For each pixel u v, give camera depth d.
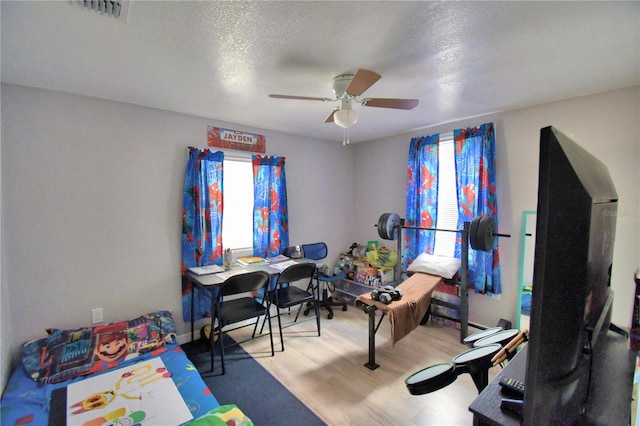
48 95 2.29
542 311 0.60
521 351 1.13
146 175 2.77
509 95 2.55
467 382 2.36
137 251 2.73
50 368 2.00
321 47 1.71
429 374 1.18
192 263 3.01
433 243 3.63
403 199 4.05
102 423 1.52
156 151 2.82
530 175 2.89
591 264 0.75
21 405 1.70
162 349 2.35
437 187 3.58
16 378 1.94
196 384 1.88
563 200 0.62
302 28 1.52
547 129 0.59
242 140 3.43
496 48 1.74
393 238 3.58
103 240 2.55
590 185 0.74
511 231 3.04
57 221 2.34
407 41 1.66
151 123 2.79
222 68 1.97
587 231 0.70
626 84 2.31
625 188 2.37
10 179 2.14
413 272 3.50
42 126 2.27
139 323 2.54
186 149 3.01
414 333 3.25
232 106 2.76
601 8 1.37
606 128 2.45
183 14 1.38
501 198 3.09
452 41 1.66
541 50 1.77
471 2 1.33
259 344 3.02
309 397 2.21
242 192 3.51
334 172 4.46
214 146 3.21
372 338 2.58
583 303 0.71
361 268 4.08
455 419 1.98
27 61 1.83
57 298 2.35
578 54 1.82
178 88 2.31
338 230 4.56
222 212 3.22
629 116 2.35
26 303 2.21
